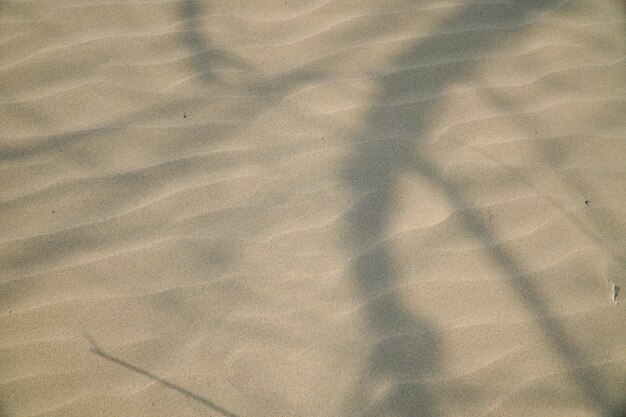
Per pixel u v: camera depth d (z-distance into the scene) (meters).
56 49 2.88
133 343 2.12
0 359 2.05
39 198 2.43
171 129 2.66
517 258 2.32
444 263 2.30
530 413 1.99
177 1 3.11
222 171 2.54
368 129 2.68
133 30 2.98
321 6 3.12
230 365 2.09
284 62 2.90
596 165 2.59
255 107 2.74
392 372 2.07
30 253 2.29
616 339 2.14
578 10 3.12
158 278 2.26
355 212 2.44
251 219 2.42
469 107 2.76
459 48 2.96
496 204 2.46
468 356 2.10
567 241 2.37
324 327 2.16
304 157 2.59
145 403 2.01
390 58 2.92
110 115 2.69
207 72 2.85
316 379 2.06
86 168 2.52
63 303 2.19
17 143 2.57
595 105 2.78
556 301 2.22
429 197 2.48
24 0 3.04
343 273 2.28
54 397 2.00
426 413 1.99
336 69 2.88
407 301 2.21
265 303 2.22
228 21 3.05
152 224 2.39
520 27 3.05
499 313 2.19
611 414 2.00
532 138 2.66
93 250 2.31
